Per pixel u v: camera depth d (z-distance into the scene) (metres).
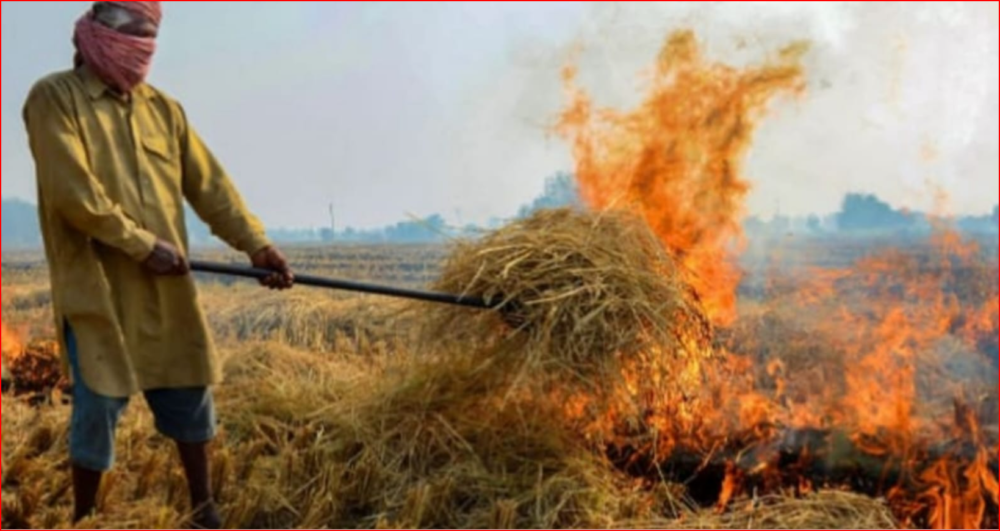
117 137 3.34
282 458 4.01
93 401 3.29
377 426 4.24
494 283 4.00
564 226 4.20
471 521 3.61
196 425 3.57
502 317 4.04
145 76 3.41
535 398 4.23
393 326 5.67
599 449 4.28
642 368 4.04
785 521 3.52
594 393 4.00
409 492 3.66
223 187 3.76
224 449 4.05
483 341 4.20
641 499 3.82
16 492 3.75
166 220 3.43
